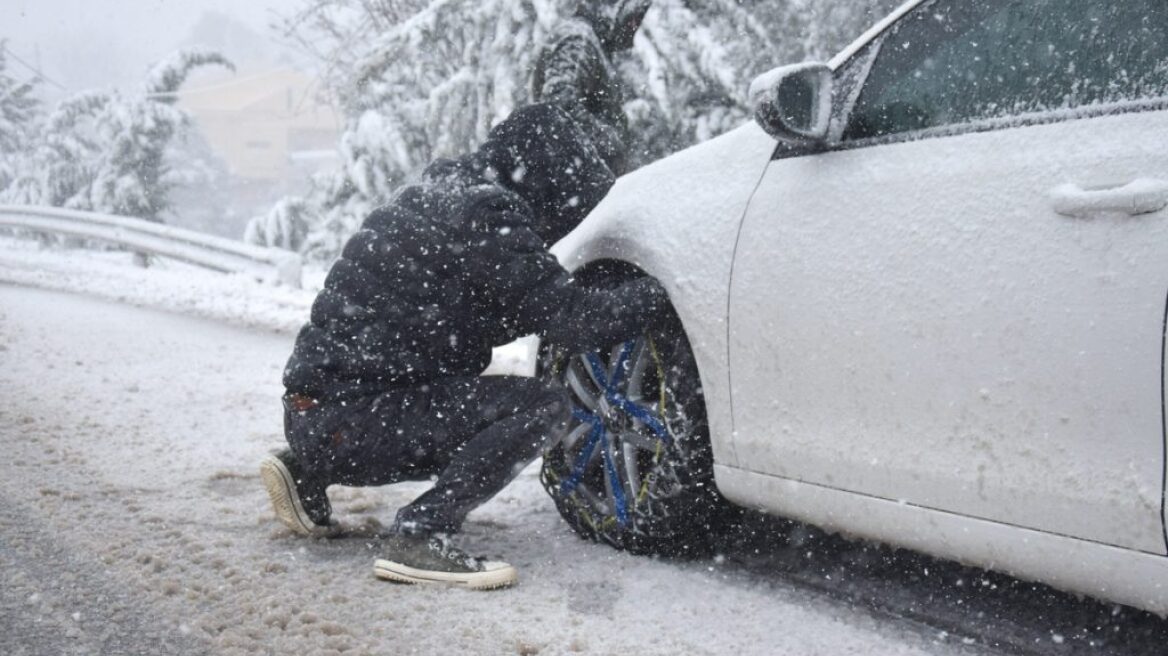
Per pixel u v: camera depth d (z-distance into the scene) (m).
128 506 3.83
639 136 10.26
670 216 3.20
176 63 21.41
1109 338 2.13
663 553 3.30
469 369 3.27
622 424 3.31
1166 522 2.07
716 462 3.05
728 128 9.98
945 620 2.70
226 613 2.82
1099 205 2.16
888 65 2.79
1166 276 2.06
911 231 2.51
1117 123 2.24
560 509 3.54
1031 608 2.68
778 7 9.62
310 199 16.00
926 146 2.58
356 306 3.21
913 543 2.57
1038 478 2.26
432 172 3.36
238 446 4.91
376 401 3.20
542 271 3.10
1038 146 2.34
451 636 2.69
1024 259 2.28
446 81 11.73
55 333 8.47
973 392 2.36
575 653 2.58
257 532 3.59
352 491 4.20
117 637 2.67
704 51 9.66
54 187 22.52
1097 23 2.36
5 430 5.02
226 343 8.41
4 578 3.09
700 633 2.71
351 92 14.45
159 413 5.58
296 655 2.54
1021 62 2.48
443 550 3.10
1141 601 2.16
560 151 3.27
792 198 2.83
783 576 3.10
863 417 2.61
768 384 2.84
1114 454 2.14
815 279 2.70
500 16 10.95
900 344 2.50
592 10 7.71
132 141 21.17
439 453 3.21
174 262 17.08
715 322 2.97
